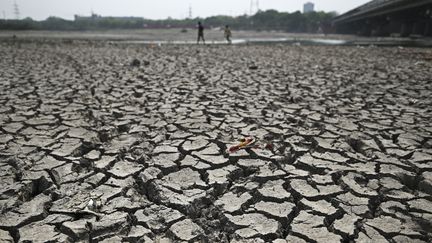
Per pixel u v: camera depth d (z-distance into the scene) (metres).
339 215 2.47
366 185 2.90
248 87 7.09
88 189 2.79
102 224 2.30
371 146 3.76
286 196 2.69
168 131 4.25
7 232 2.20
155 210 2.49
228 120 4.72
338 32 83.19
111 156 3.44
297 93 6.52
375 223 2.34
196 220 2.41
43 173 3.00
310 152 3.59
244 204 2.62
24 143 3.76
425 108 5.41
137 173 3.09
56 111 5.11
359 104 5.68
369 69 9.95
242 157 3.44
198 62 11.69
